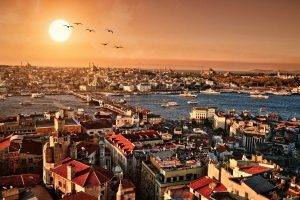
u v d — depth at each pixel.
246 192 106.88
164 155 158.12
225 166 133.00
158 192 137.62
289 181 112.25
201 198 117.75
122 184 126.50
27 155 163.62
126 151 180.00
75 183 123.19
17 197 111.75
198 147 191.50
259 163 135.88
